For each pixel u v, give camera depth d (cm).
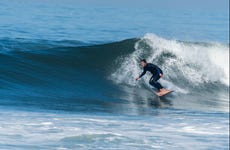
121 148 3819
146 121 5203
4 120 4534
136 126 4831
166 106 6562
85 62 7719
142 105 6450
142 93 7144
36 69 7250
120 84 7381
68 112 5438
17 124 4400
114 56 7862
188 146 4106
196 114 6088
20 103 5716
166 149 3934
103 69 7656
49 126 4434
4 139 3822
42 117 4878
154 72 6969
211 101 7444
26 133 4081
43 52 7669
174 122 5256
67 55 7731
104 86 7275
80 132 4272
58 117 4969
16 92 6400
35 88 6781
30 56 7425
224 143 4344
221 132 4847
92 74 7519
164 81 7812
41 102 5972
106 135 4134
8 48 7906
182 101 7112
